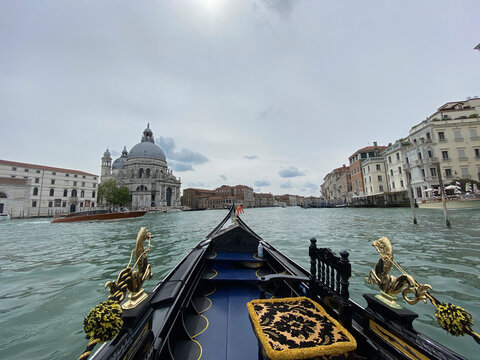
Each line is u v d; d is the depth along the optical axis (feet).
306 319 5.76
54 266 30.99
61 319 16.43
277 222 85.61
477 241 33.53
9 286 23.27
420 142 104.94
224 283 12.99
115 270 28.68
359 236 43.06
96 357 4.17
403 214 81.35
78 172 234.17
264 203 504.84
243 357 7.61
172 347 7.78
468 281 19.25
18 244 50.06
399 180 121.90
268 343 4.79
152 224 96.73
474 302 15.70
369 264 25.03
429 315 14.53
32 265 31.71
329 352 4.56
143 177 289.33
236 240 16.15
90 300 19.66
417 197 107.34
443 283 19.06
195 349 7.97
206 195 399.85
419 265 23.70
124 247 44.50
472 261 24.35
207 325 9.36
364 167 152.76
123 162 352.90
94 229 78.74
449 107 115.96
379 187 141.79
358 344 6.18
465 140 99.91
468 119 101.24
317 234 48.44
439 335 12.52
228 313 10.21
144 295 5.86
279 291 11.77
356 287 18.92
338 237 43.39
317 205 246.06
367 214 94.63
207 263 14.66
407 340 5.05
